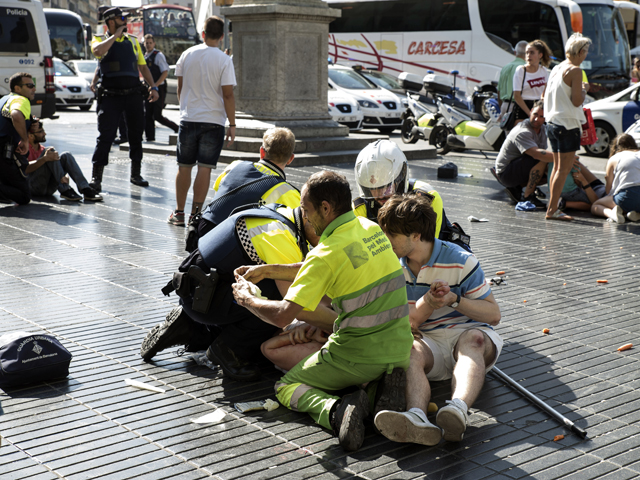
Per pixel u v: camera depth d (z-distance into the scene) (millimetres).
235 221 3441
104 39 8758
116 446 2887
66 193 8398
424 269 3326
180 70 7074
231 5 13016
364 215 3570
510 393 3424
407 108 16328
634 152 7695
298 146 12156
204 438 2959
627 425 3105
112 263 5699
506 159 8508
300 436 2984
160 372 3637
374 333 3049
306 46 12820
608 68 19016
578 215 8117
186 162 7141
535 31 19234
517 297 4961
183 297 3541
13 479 2635
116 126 8812
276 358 3510
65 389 3424
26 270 5449
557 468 2740
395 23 22094
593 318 4523
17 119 7738
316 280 2955
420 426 2791
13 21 15078
